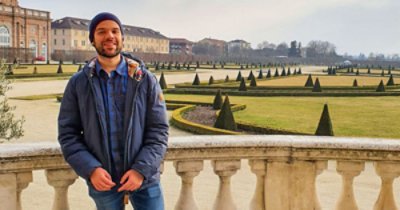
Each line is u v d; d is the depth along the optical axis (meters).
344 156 4.07
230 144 3.99
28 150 3.48
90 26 2.95
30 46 86.38
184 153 3.94
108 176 2.84
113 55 2.90
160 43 155.00
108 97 2.90
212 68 95.94
